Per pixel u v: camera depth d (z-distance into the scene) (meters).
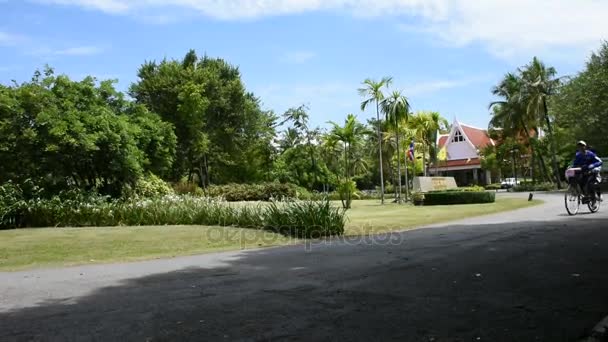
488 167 61.41
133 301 5.44
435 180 36.44
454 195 28.91
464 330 4.18
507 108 52.47
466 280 6.03
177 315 4.79
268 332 4.21
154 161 32.16
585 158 14.91
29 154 21.91
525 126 53.22
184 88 46.25
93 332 4.31
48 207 17.83
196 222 16.27
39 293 6.12
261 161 57.47
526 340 3.94
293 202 14.58
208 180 52.16
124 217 17.08
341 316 4.64
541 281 5.87
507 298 5.16
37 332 4.35
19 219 17.84
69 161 22.64
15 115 22.36
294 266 7.60
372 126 53.00
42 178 21.89
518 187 50.38
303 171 59.12
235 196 35.81
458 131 70.06
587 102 39.84
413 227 14.15
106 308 5.15
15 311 5.17
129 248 11.09
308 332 4.19
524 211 18.27
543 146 54.44
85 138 21.78
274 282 6.33
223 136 51.03
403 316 4.60
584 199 14.93
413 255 8.17
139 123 30.53
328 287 5.90
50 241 12.38
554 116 46.28
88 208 17.53
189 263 8.44
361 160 68.81
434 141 48.88
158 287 6.23
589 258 7.23
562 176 60.44
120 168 23.52
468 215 18.14
